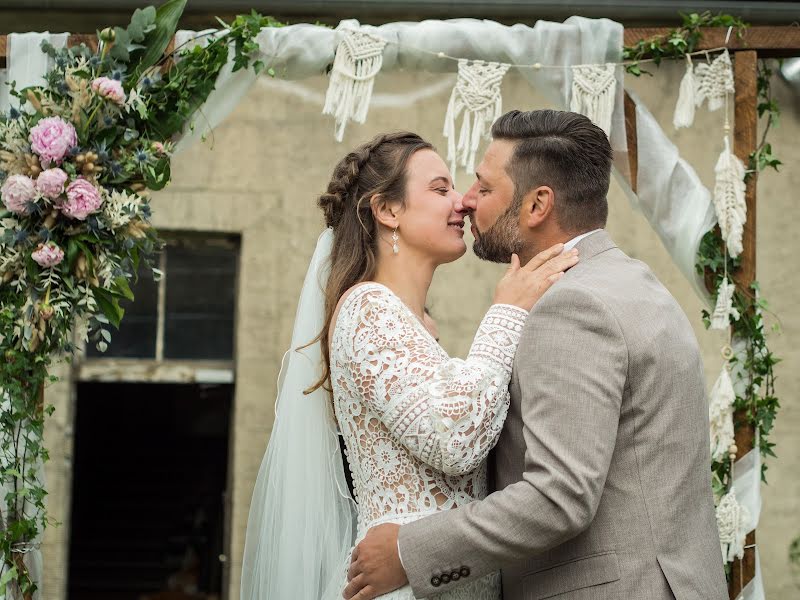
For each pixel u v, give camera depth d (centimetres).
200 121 325
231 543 550
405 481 232
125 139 312
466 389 221
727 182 330
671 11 354
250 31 320
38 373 307
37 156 302
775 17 347
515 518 208
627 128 339
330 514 259
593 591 214
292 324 557
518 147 238
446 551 213
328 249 267
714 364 543
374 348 230
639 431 217
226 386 1052
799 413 542
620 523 215
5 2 370
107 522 966
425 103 559
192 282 576
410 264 252
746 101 334
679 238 332
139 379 566
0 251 303
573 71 329
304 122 563
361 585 226
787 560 536
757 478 329
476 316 552
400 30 328
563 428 208
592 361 212
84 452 1052
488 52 329
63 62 312
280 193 561
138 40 316
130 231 309
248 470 552
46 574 545
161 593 757
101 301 311
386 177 251
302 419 261
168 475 1033
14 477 309
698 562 217
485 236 243
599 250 234
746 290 333
